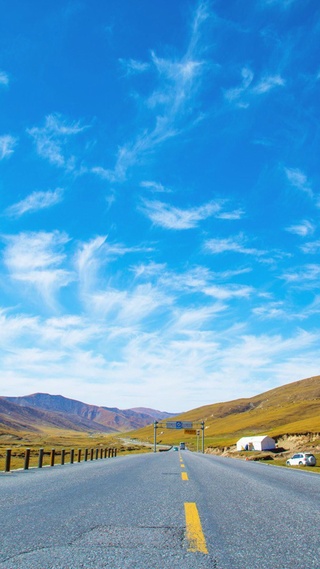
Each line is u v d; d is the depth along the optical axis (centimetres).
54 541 536
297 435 11119
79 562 448
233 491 1104
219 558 470
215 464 2798
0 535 565
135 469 2002
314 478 1709
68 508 786
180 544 528
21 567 430
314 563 457
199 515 726
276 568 438
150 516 712
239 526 644
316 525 663
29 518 684
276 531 614
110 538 555
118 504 841
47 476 1572
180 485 1228
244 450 10450
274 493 1083
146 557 470
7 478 1484
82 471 1873
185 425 11794
